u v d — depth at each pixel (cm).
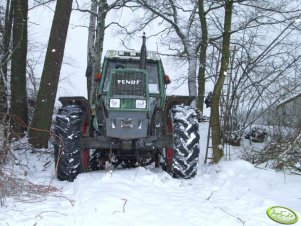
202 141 1050
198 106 1559
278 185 533
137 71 587
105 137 597
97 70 1466
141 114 581
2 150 542
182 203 454
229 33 736
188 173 589
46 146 817
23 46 934
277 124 826
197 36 1658
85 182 515
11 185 493
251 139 1019
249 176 574
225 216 415
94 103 734
